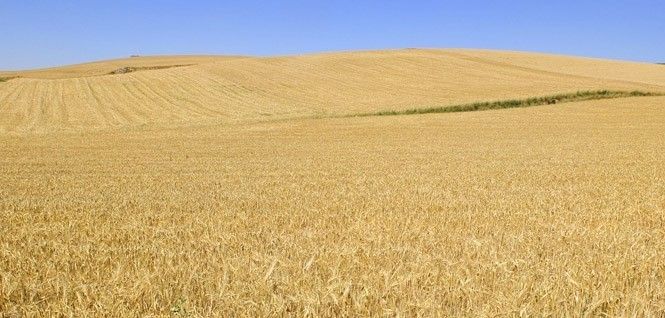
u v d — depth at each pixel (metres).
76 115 47.09
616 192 13.70
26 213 10.75
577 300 5.38
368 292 5.44
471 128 38.16
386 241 8.02
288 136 34.69
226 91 58.84
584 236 8.50
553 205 11.62
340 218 10.02
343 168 19.86
